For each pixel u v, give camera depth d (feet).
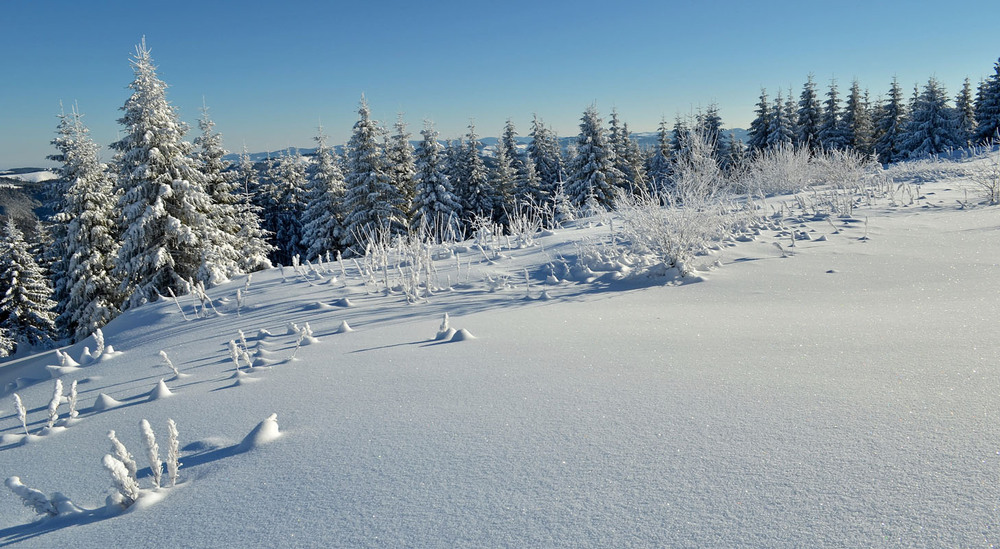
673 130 136.36
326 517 6.18
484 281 26.21
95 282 85.51
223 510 6.63
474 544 5.35
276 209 147.13
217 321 23.13
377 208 103.96
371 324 18.89
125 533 6.38
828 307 16.58
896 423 7.23
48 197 88.43
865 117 162.50
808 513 5.33
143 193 69.92
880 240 26.55
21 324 109.60
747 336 13.16
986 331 11.75
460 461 7.29
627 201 27.99
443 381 11.15
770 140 152.66
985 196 35.78
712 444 7.11
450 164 137.59
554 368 11.47
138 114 69.46
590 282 24.21
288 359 14.33
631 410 8.63
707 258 25.34
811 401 8.34
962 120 161.99
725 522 5.33
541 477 6.63
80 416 11.82
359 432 8.71
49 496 7.54
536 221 41.01
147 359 17.48
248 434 8.87
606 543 5.17
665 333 14.19
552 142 160.97
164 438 9.52
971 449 6.28
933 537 4.76
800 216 35.17
